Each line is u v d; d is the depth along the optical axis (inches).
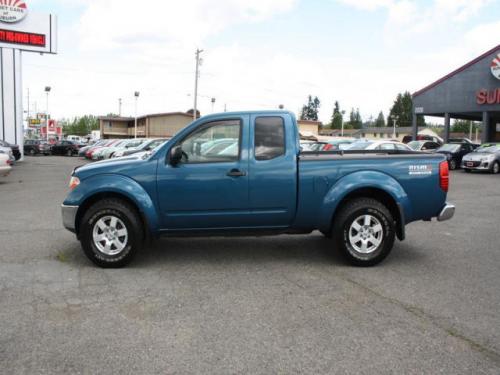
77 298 184.7
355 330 154.9
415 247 274.1
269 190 227.3
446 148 993.5
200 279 209.9
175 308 174.2
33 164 1099.3
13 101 1150.3
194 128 228.7
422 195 232.5
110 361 133.3
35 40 1095.6
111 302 180.4
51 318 164.4
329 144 798.5
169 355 137.1
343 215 227.9
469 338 149.3
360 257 229.0
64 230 316.5
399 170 231.1
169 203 226.1
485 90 1191.6
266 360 134.4
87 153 1273.4
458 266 232.8
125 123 3336.6
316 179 227.8
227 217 228.7
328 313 169.6
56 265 231.5
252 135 228.5
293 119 231.8
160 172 225.3
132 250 225.3
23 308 173.8
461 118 1567.4
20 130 1174.3
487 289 197.2
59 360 133.9
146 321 161.9
